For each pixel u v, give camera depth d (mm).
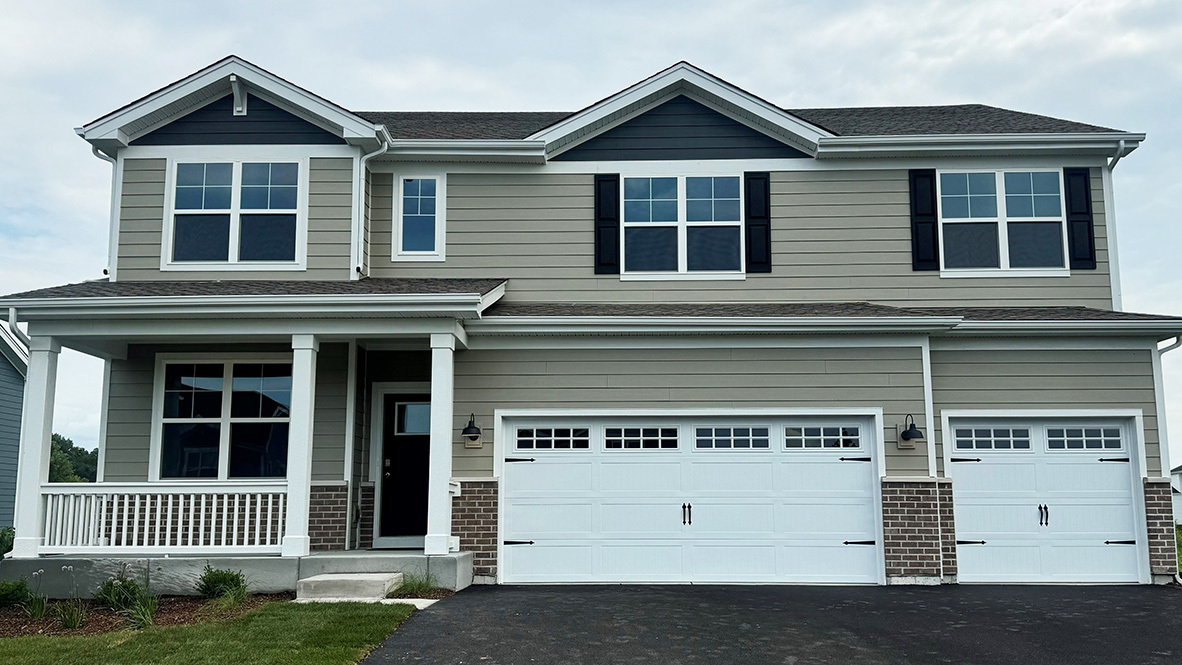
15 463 21359
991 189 13734
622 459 12102
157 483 11148
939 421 12281
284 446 12844
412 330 11281
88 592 10688
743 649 7723
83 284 12500
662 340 12141
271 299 10859
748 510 11969
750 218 13711
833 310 12453
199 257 13047
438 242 13727
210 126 13297
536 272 13664
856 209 13695
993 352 12383
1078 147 13547
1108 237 13562
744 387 12039
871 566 11789
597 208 13797
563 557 11930
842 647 7828
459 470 11984
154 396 12820
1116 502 12109
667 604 9773
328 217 13078
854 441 12023
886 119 15297
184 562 10742
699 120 13977
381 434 13258
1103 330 12086
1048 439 12305
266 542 11797
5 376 21000
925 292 13492
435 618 8859
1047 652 7707
